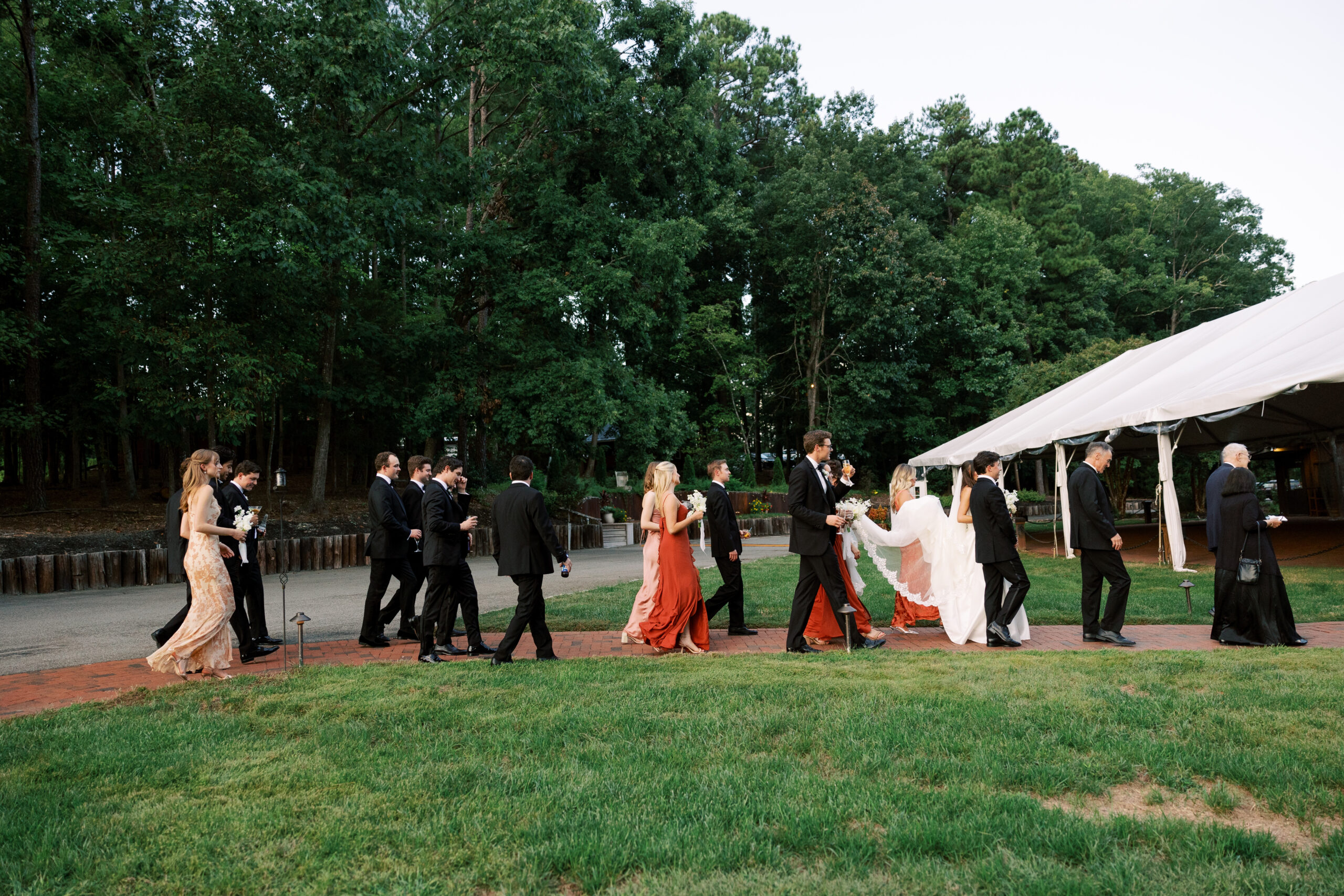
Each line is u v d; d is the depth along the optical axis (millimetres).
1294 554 15367
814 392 40594
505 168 25000
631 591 11836
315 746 4328
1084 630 7281
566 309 22281
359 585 13398
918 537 7637
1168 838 3055
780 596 10773
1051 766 3787
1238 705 4723
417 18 20922
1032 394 35375
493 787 3684
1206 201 55594
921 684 5375
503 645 6465
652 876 2828
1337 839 2977
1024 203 48062
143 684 6133
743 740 4262
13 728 4758
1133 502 34625
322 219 17062
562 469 30188
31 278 16609
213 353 16312
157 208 16031
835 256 37656
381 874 2861
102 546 15234
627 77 25406
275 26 17203
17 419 16344
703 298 41375
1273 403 15703
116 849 3102
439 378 21969
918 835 3059
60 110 18516
